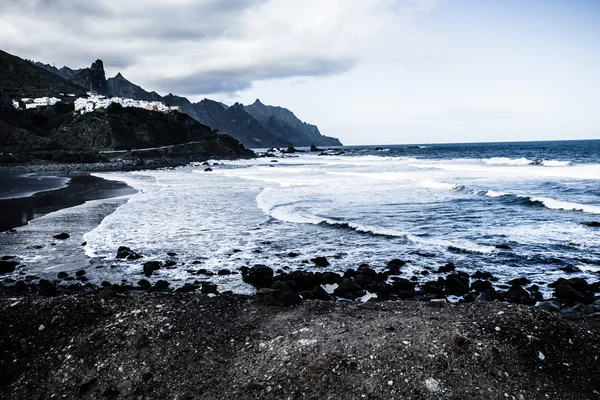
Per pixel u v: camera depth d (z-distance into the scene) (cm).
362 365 584
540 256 1311
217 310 809
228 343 690
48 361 641
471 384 541
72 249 1487
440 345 612
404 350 609
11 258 1374
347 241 1554
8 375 619
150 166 7500
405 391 531
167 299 845
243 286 1108
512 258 1301
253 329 740
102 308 780
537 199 2205
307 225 1833
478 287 1060
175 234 1709
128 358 635
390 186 3123
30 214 2231
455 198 2453
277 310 823
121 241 1600
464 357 585
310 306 835
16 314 741
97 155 8656
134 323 727
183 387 573
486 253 1355
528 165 4856
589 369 571
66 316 741
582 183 2894
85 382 587
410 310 793
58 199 2873
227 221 1959
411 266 1255
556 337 624
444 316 730
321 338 674
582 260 1262
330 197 2620
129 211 2272
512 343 602
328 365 589
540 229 1642
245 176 4778
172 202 2608
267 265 1297
